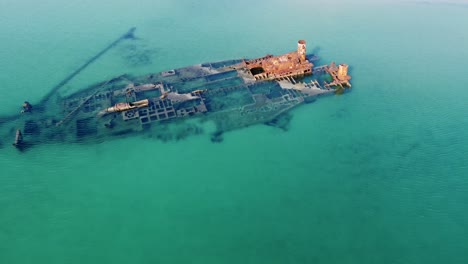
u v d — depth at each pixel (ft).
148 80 314.55
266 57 330.75
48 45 367.04
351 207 215.92
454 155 245.65
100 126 266.16
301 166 241.35
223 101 289.33
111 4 443.32
